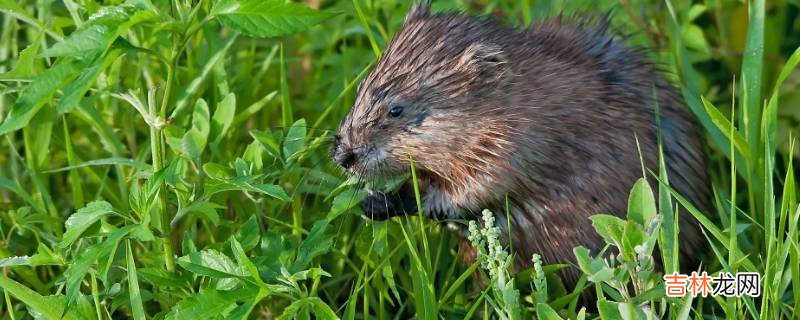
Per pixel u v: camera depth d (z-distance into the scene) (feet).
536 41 25.50
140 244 25.46
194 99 27.73
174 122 26.81
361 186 24.68
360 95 24.94
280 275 21.58
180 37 21.39
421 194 25.43
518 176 24.08
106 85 27.12
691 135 26.53
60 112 19.34
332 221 26.25
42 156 26.76
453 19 25.59
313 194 28.50
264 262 22.26
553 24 26.89
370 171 24.50
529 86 24.35
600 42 26.12
